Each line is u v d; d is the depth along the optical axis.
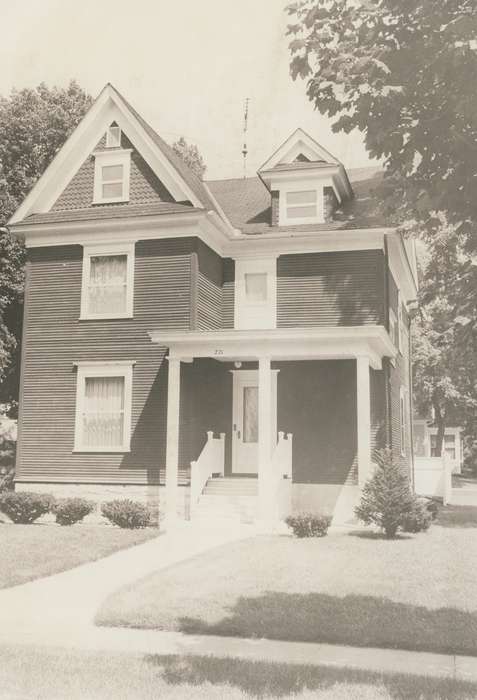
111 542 14.30
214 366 20.09
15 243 23.91
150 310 19.27
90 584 10.84
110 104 20.47
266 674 6.64
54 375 19.81
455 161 6.56
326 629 8.13
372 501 15.05
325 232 19.92
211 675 6.61
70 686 6.33
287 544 13.91
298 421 19.75
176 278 19.16
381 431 20.69
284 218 21.03
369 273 19.95
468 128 6.41
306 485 19.34
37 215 20.52
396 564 11.78
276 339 17.42
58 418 19.64
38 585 10.80
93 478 19.14
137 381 19.20
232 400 20.53
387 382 21.12
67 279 20.08
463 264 7.14
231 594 9.82
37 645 7.69
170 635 8.21
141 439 18.98
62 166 20.58
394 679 6.50
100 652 7.44
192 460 18.56
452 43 5.95
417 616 8.66
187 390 18.75
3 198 23.81
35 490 19.48
